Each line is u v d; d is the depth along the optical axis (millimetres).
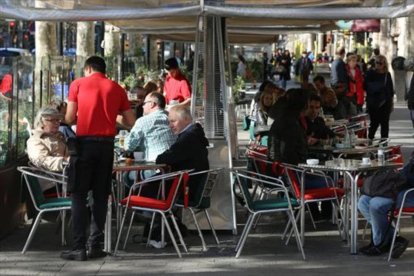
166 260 9977
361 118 17766
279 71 46844
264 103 16656
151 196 10609
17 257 10078
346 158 12789
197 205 10414
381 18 10750
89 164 9805
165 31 20672
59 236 11219
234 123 12992
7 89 11477
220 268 9555
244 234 10172
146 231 10977
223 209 11461
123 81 27562
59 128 11703
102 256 10070
